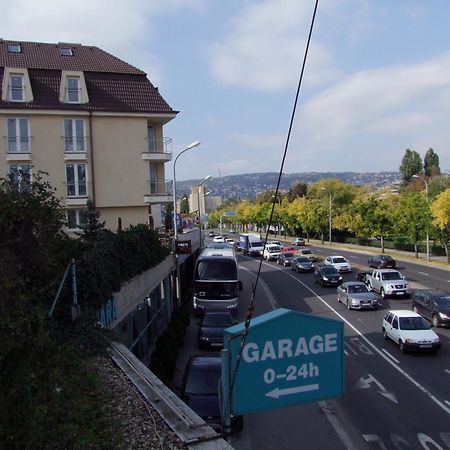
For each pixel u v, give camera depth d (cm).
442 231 4638
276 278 4656
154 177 3797
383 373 1814
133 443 700
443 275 4166
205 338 2261
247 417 1473
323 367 606
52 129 3416
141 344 1902
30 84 3378
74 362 812
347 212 7938
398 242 6825
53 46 3747
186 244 3098
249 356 579
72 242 1475
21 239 947
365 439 1294
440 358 1977
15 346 670
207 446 690
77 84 3481
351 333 2434
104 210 3556
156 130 3791
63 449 580
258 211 10869
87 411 679
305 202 8694
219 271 3042
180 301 3170
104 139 3519
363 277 3862
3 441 582
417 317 2172
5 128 3338
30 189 1073
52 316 1090
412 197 5269
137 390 903
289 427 1398
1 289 726
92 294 1285
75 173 3472
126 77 3659
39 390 651
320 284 4075
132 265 1758
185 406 832
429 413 1435
